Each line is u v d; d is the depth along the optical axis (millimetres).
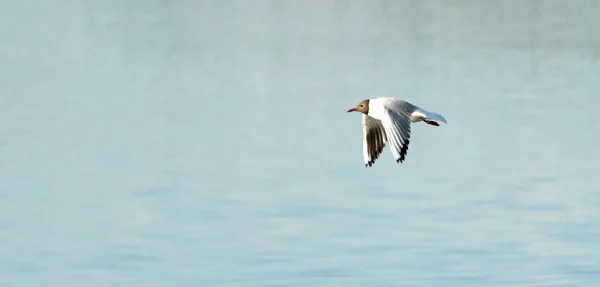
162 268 17656
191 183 23766
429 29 60531
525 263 17859
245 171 24984
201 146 28000
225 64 46312
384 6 73750
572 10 68625
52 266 17906
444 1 75875
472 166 25672
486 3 73875
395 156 10852
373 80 41219
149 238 19453
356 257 18125
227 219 20672
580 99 36219
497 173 24875
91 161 26219
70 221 20703
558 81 40812
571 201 22219
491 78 41781
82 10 69375
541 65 45531
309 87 39406
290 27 61938
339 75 42781
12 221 20688
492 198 22438
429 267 17609
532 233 19703
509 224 20250
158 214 21172
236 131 30125
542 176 24594
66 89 38969
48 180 24219
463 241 19156
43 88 39156
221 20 65312
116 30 59594
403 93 37906
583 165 25672
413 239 19203
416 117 11094
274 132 29938
